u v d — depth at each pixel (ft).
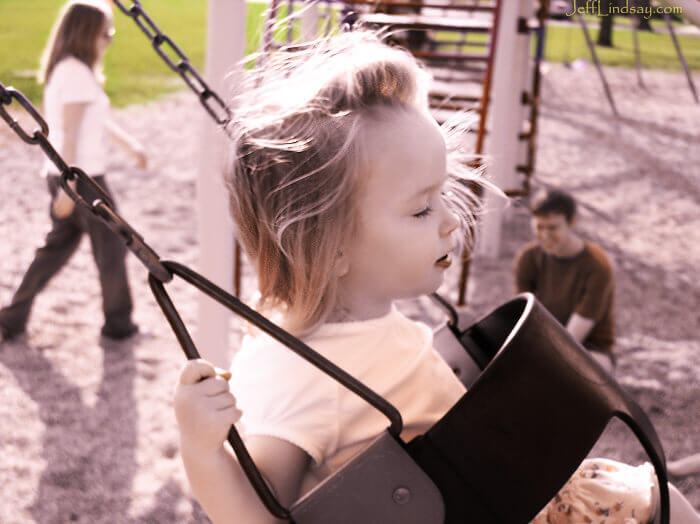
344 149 2.53
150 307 12.37
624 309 13.08
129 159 20.15
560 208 9.56
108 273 10.93
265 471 2.59
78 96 9.94
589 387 2.49
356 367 2.78
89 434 8.99
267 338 2.84
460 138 3.21
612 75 39.65
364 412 2.74
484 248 15.29
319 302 2.70
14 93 2.56
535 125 17.38
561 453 2.41
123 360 10.69
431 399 2.97
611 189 20.13
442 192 3.16
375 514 2.27
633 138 26.07
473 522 2.34
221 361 8.55
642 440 2.56
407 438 2.90
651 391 10.18
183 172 19.38
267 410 2.67
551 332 2.54
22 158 19.33
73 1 10.07
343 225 2.59
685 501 3.05
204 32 44.24
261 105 2.73
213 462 2.41
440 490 2.31
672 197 19.69
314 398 2.67
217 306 8.37
